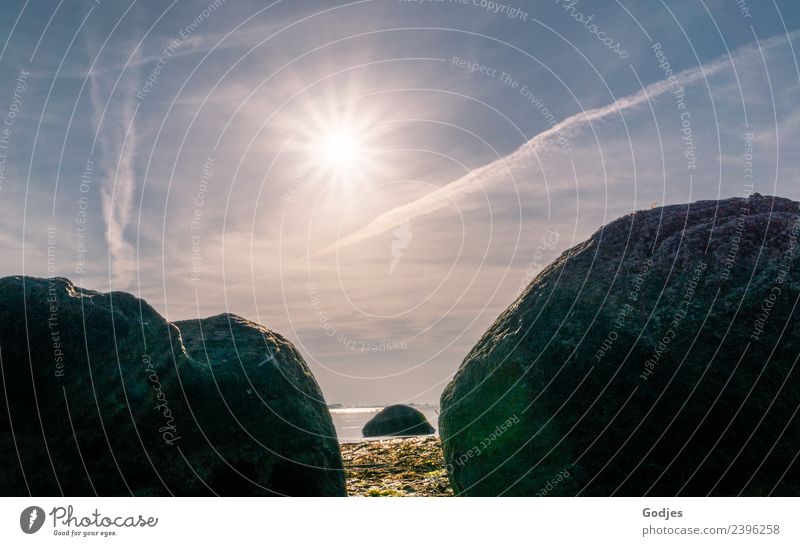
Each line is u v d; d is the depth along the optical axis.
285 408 9.40
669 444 8.17
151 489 8.35
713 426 8.08
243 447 8.91
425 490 11.80
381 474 14.28
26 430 7.87
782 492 7.81
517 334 9.24
